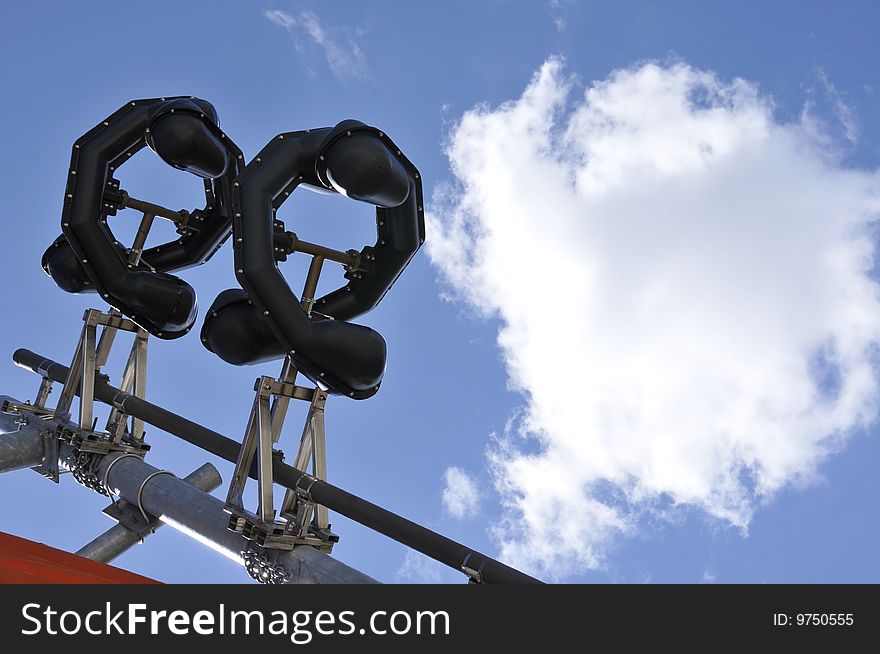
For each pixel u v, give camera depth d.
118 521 5.41
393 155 4.29
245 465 4.40
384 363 4.16
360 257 4.45
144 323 5.30
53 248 6.07
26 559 3.39
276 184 4.09
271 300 3.95
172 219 5.51
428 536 3.75
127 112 5.20
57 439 5.94
